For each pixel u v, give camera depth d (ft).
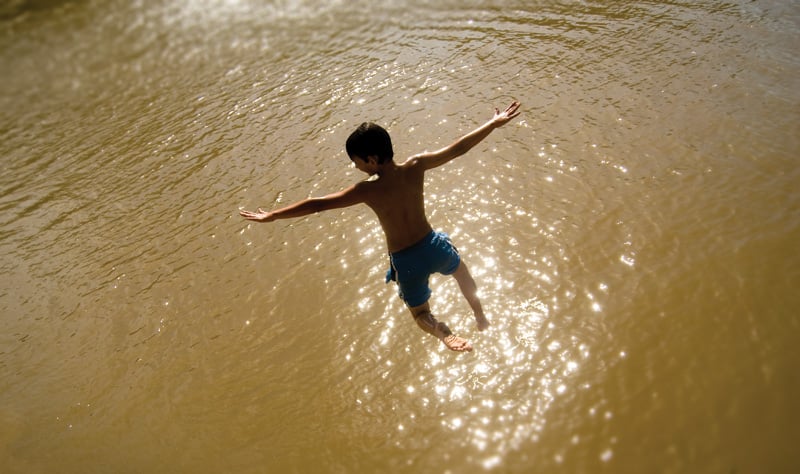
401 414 11.66
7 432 13.07
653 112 18.81
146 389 13.48
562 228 15.19
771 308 11.88
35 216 21.01
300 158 20.71
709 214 14.48
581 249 14.42
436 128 20.49
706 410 10.44
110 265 17.69
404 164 11.05
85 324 15.70
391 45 27.84
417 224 11.21
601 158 17.35
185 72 29.73
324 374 12.89
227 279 16.15
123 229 19.24
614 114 19.16
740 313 11.95
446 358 12.55
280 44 30.50
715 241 13.70
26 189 22.81
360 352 13.20
